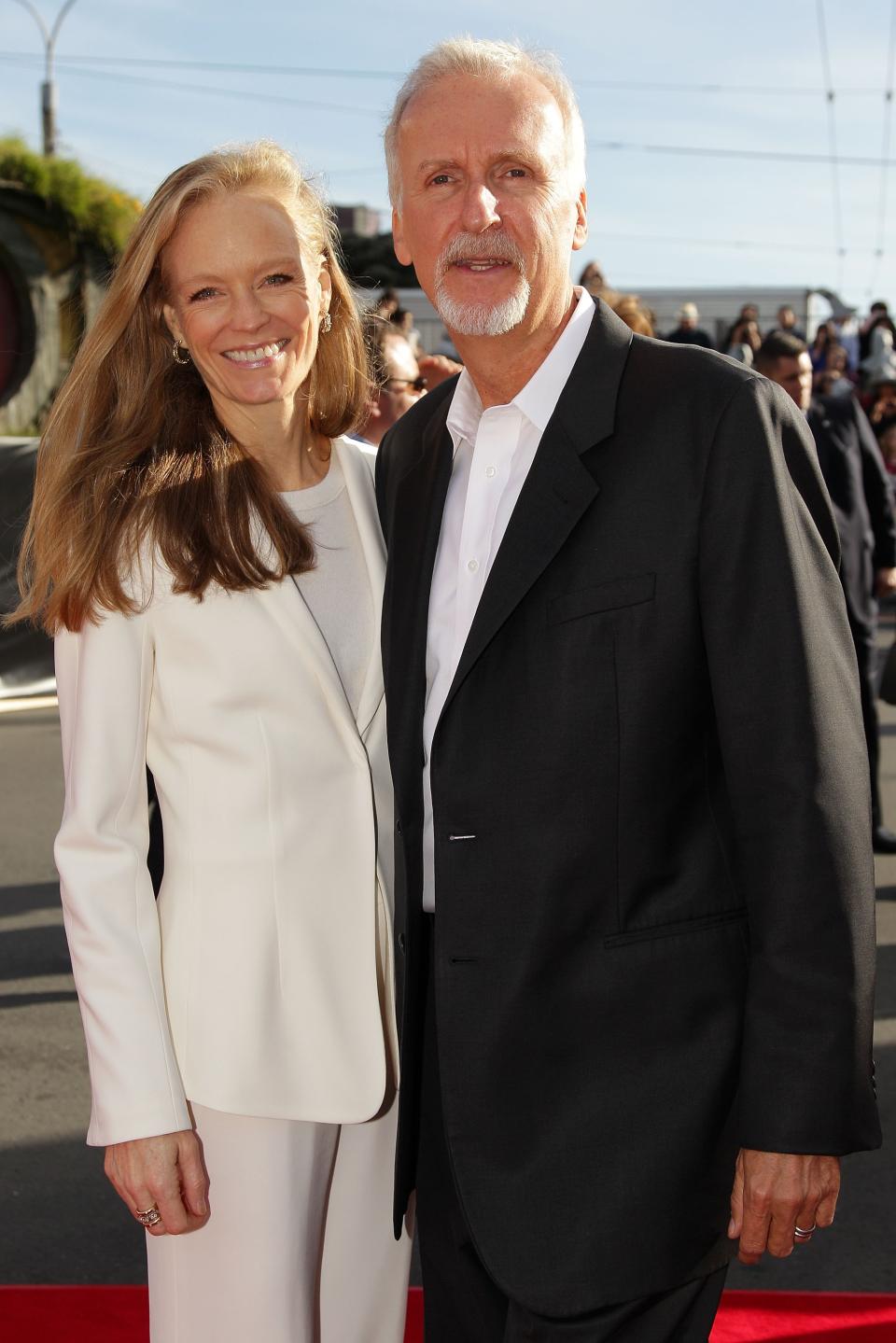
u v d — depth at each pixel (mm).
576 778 1555
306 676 1709
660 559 1535
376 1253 1858
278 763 1691
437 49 1757
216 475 1720
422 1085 1825
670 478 1551
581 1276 1548
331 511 1889
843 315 15828
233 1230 1688
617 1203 1549
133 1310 2402
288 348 1798
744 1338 2297
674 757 1562
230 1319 1692
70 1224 2715
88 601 1658
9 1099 3215
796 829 1479
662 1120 1556
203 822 1695
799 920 1480
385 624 1783
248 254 1756
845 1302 2398
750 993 1525
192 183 1765
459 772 1604
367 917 1735
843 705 1508
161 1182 1607
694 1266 1578
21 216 11594
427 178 1707
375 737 1836
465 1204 1604
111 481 1683
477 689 1600
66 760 1725
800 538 1521
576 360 1679
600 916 1571
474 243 1663
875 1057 3346
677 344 1675
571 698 1554
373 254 24672
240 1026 1659
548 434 1624
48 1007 3740
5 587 7180
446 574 1739
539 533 1584
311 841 1704
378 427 3781
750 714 1495
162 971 1691
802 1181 1491
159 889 1820
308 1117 1680
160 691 1710
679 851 1590
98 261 12031
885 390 10773
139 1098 1604
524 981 1578
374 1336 1868
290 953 1687
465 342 1703
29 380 11836
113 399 1789
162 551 1661
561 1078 1585
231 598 1689
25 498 7078
